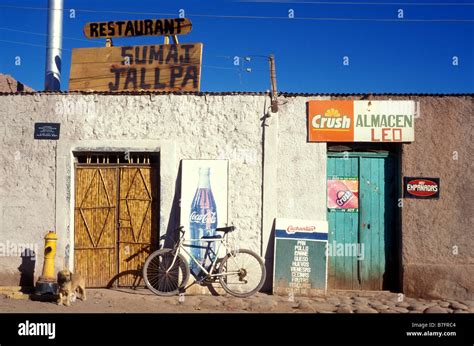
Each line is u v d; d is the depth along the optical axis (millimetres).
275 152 9672
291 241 9492
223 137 9734
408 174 9625
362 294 9562
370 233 9820
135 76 10469
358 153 9883
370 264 9797
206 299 8945
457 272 9453
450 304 8992
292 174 9688
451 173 9617
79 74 10648
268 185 9633
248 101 9766
